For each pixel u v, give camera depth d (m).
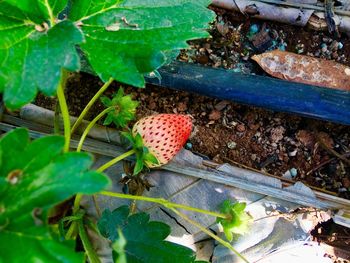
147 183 0.19
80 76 0.21
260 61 0.21
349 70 0.21
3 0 0.13
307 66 0.21
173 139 0.18
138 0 0.14
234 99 0.20
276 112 0.22
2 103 0.19
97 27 0.14
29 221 0.11
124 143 0.19
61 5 0.13
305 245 0.20
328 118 0.20
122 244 0.12
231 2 0.22
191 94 0.22
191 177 0.20
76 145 0.19
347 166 0.21
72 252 0.11
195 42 0.22
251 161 0.21
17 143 0.12
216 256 0.20
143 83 0.13
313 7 0.22
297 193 0.19
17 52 0.12
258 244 0.20
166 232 0.17
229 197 0.20
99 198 0.19
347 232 0.21
